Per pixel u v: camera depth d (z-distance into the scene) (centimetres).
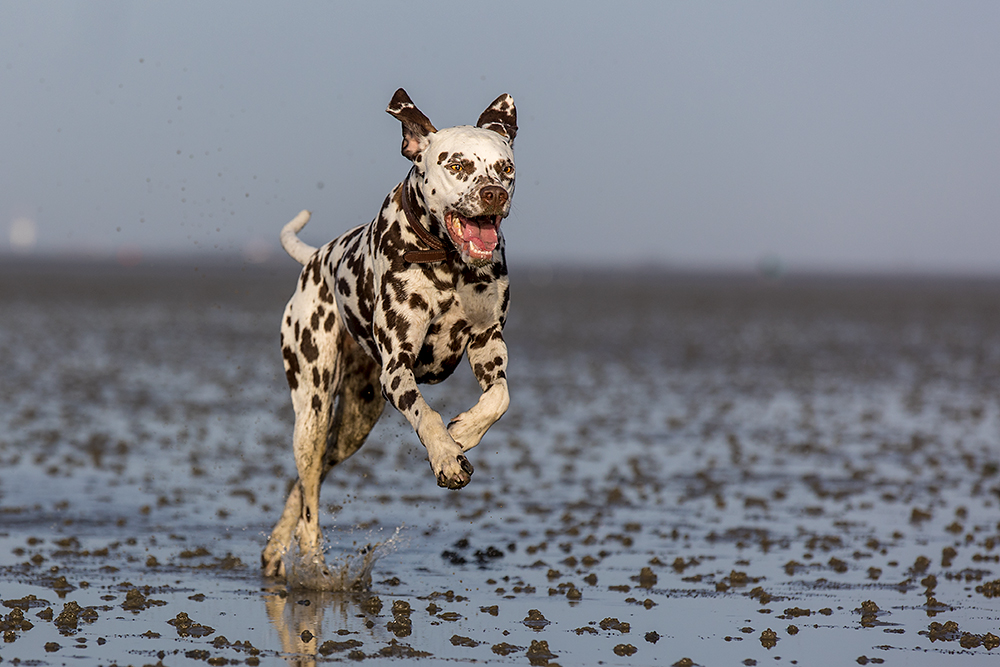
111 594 925
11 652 748
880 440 1972
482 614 886
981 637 812
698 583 991
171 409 2247
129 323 4888
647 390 2755
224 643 783
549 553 1119
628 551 1125
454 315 934
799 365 3494
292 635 812
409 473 1631
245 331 4491
